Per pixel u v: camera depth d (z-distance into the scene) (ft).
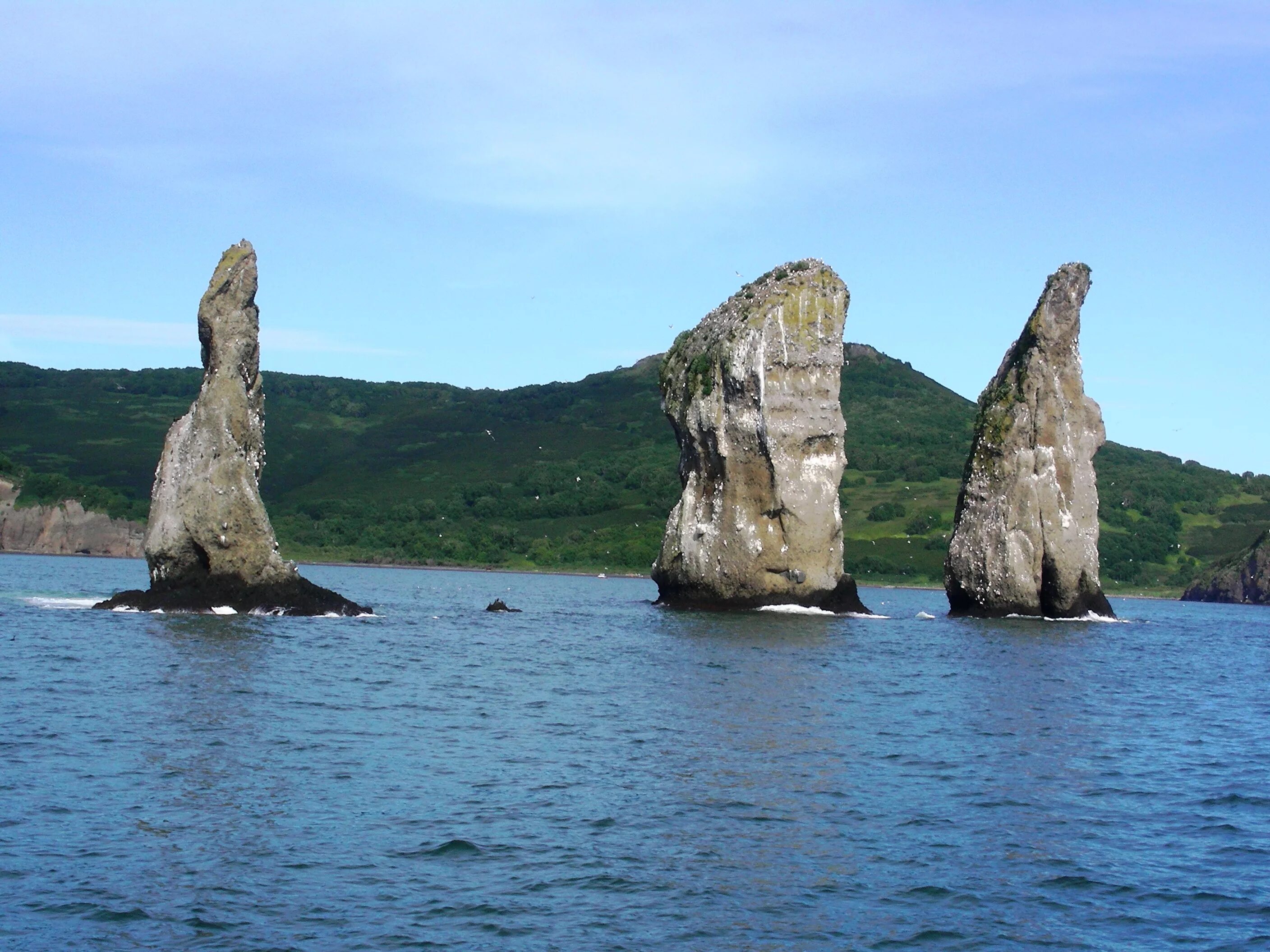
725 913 58.90
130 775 77.51
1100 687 138.21
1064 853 69.10
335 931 55.47
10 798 71.51
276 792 75.31
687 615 212.23
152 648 136.05
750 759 88.99
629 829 70.59
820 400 215.51
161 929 54.90
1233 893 63.10
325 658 137.59
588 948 54.60
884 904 60.70
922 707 116.26
